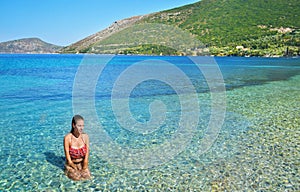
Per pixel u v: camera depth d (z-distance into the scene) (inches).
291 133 411.2
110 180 269.6
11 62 2687.0
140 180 269.6
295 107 597.6
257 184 258.8
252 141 377.1
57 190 251.6
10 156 331.0
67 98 713.6
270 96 745.0
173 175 279.3
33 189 253.1
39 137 403.2
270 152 336.5
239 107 596.1
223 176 275.7
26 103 650.8
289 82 1088.8
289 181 264.2
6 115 531.8
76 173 273.6
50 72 1550.2
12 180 269.9
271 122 473.4
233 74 1416.1
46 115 534.0
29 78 1216.8
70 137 272.7
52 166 303.4
